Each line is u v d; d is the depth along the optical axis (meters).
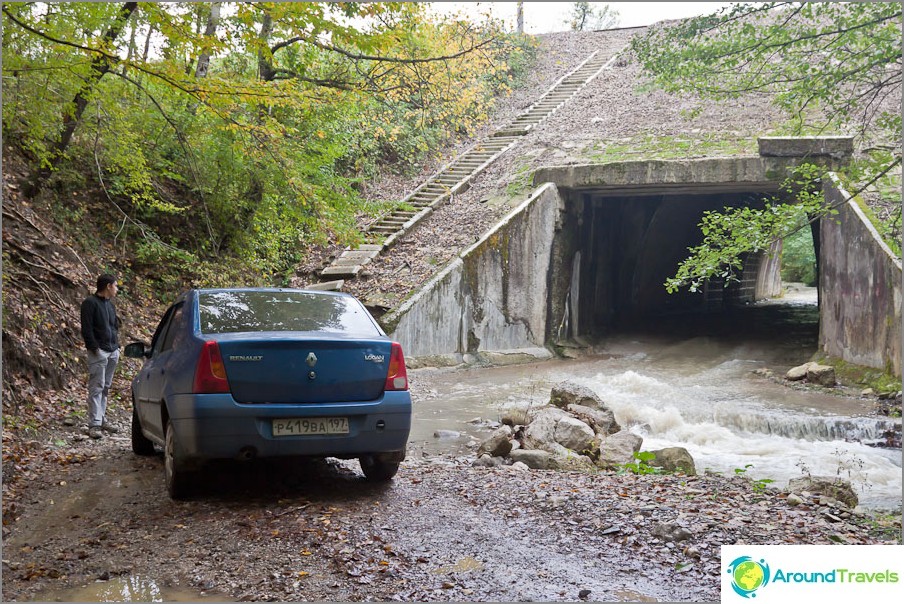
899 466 9.79
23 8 10.36
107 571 4.38
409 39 11.20
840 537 5.17
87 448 8.29
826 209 8.83
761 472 9.44
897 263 14.09
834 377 15.76
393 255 20.64
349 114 15.90
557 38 43.22
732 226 8.80
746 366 18.59
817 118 21.38
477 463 8.18
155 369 6.72
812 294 44.34
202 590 4.10
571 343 22.30
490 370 18.44
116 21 10.96
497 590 4.10
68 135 13.37
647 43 10.59
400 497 6.07
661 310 31.53
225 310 6.25
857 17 9.24
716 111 24.45
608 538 5.04
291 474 6.86
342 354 5.83
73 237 14.00
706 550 4.79
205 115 14.52
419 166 27.31
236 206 17.41
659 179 20.19
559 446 8.83
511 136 27.86
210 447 5.46
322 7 8.40
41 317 10.88
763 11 9.70
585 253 24.00
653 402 14.05
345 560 4.50
